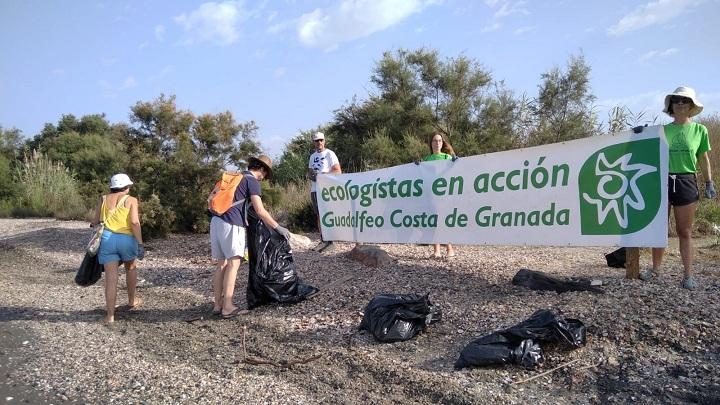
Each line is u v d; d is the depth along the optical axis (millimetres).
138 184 13266
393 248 10023
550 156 6895
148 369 5418
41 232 15930
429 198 8094
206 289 8648
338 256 9578
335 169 10141
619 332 5062
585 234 6645
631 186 6273
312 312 6828
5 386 5125
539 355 4840
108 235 7227
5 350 6137
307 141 21750
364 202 8867
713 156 13328
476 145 15992
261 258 7195
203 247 11984
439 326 5859
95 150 25500
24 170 25516
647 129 6168
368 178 8797
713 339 4770
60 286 9453
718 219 10961
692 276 6461
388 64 18609
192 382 5047
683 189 6066
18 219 21125
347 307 6812
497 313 5906
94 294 8773
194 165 13375
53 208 22281
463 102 17641
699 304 5375
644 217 6203
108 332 6727
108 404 4656
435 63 18359
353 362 5254
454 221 7863
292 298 7227
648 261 8203
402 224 8422
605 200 6473
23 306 8055
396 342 5590
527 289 6617
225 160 13883
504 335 4965
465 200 7727
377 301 5836
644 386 4328
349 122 19312
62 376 5309
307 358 5457
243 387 4883
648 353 4746
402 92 18422
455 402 4367
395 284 7453
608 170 6430
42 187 23750
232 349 5902
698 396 4125
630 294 5816
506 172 7289
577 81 16906
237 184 7055
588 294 6027
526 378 4668
